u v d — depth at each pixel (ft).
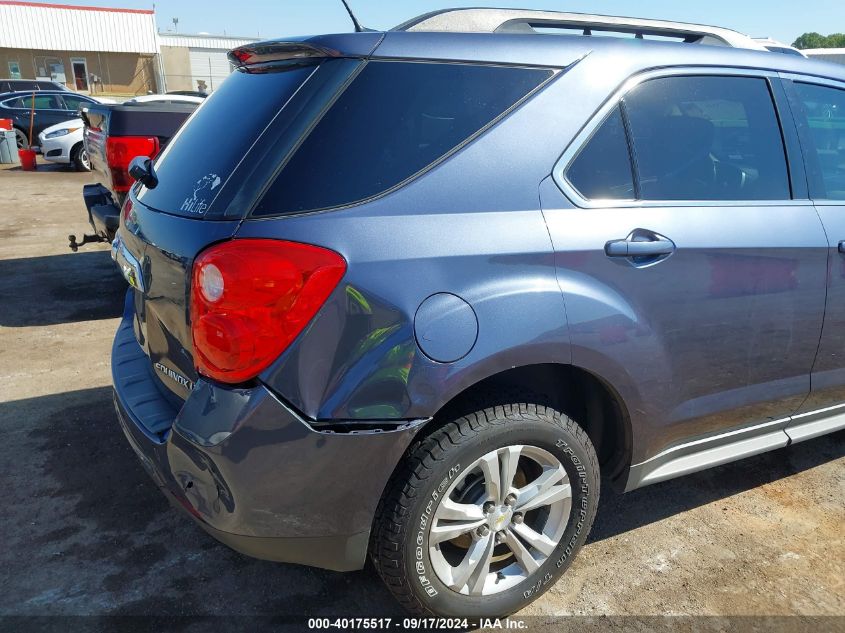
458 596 7.00
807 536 9.05
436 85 6.64
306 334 5.76
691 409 7.96
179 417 6.06
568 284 6.69
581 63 7.23
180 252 6.17
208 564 8.29
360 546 6.46
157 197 7.29
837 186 9.18
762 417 8.85
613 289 6.97
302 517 6.13
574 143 7.03
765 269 7.98
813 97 9.12
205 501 6.16
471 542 7.07
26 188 37.60
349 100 6.33
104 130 16.56
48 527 8.85
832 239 8.55
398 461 6.24
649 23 8.52
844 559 8.60
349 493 6.14
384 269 5.96
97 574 8.05
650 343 7.25
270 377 5.76
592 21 8.07
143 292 7.19
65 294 18.80
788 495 10.00
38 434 11.12
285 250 5.75
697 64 8.03
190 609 7.58
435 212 6.31
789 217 8.32
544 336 6.49
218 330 5.71
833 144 9.23
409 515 6.36
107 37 128.06
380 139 6.33
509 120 6.79
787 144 8.71
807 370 8.86
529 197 6.72
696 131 7.97
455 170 6.48
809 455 11.16
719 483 10.29
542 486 7.14
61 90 60.08
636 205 7.32
